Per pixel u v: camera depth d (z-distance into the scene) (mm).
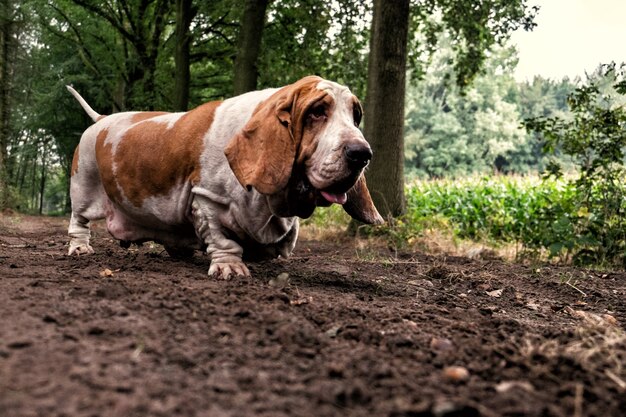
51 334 1188
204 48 6562
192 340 1218
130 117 2057
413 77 5512
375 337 1312
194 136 1838
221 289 1579
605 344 1296
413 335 1349
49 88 8289
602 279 2506
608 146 3021
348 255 2938
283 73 5277
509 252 3324
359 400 1047
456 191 5562
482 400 1069
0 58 7328
